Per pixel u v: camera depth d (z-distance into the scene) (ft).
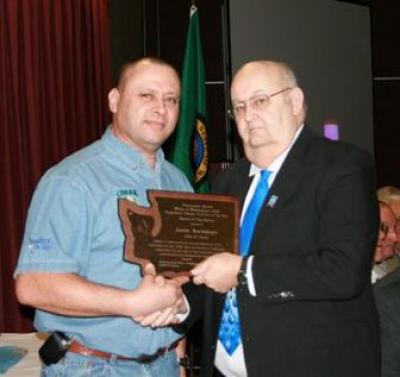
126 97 6.73
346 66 16.71
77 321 6.33
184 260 6.20
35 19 12.16
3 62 11.23
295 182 6.15
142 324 6.21
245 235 6.43
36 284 6.03
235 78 6.48
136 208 6.18
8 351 8.27
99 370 6.35
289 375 5.93
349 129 16.70
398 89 18.80
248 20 14.79
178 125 11.96
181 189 7.38
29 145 11.89
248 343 6.11
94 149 6.68
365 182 5.97
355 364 5.96
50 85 12.53
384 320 7.16
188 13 17.06
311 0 16.01
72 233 6.13
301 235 5.98
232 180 6.99
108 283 6.30
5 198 11.29
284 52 15.37
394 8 18.66
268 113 6.28
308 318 5.96
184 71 12.29
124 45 16.08
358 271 5.68
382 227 8.16
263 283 5.77
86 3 13.99
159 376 6.63
